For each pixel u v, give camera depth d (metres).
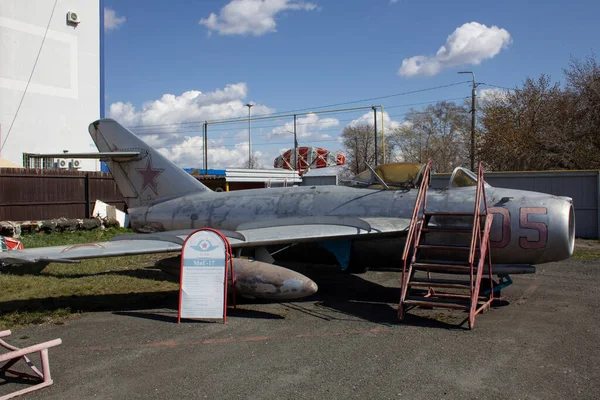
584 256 12.72
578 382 4.30
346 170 52.00
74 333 6.03
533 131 28.62
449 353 5.11
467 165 44.56
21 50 23.66
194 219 9.91
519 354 5.06
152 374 4.63
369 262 8.69
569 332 5.86
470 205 7.62
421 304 6.39
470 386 4.24
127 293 8.34
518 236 7.16
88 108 26.55
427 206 7.90
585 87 26.89
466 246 6.60
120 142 11.02
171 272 8.33
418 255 7.77
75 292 8.37
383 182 8.73
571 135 26.86
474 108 28.58
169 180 10.62
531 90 30.25
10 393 4.19
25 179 17.94
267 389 4.24
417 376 4.48
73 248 7.16
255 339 5.70
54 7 24.83
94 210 19.44
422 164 8.64
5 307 7.26
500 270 7.41
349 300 7.82
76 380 4.51
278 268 7.29
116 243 7.52
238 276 7.25
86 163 26.34
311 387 4.27
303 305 7.47
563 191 17.94
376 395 4.08
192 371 4.69
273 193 9.61
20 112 23.70
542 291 8.35
